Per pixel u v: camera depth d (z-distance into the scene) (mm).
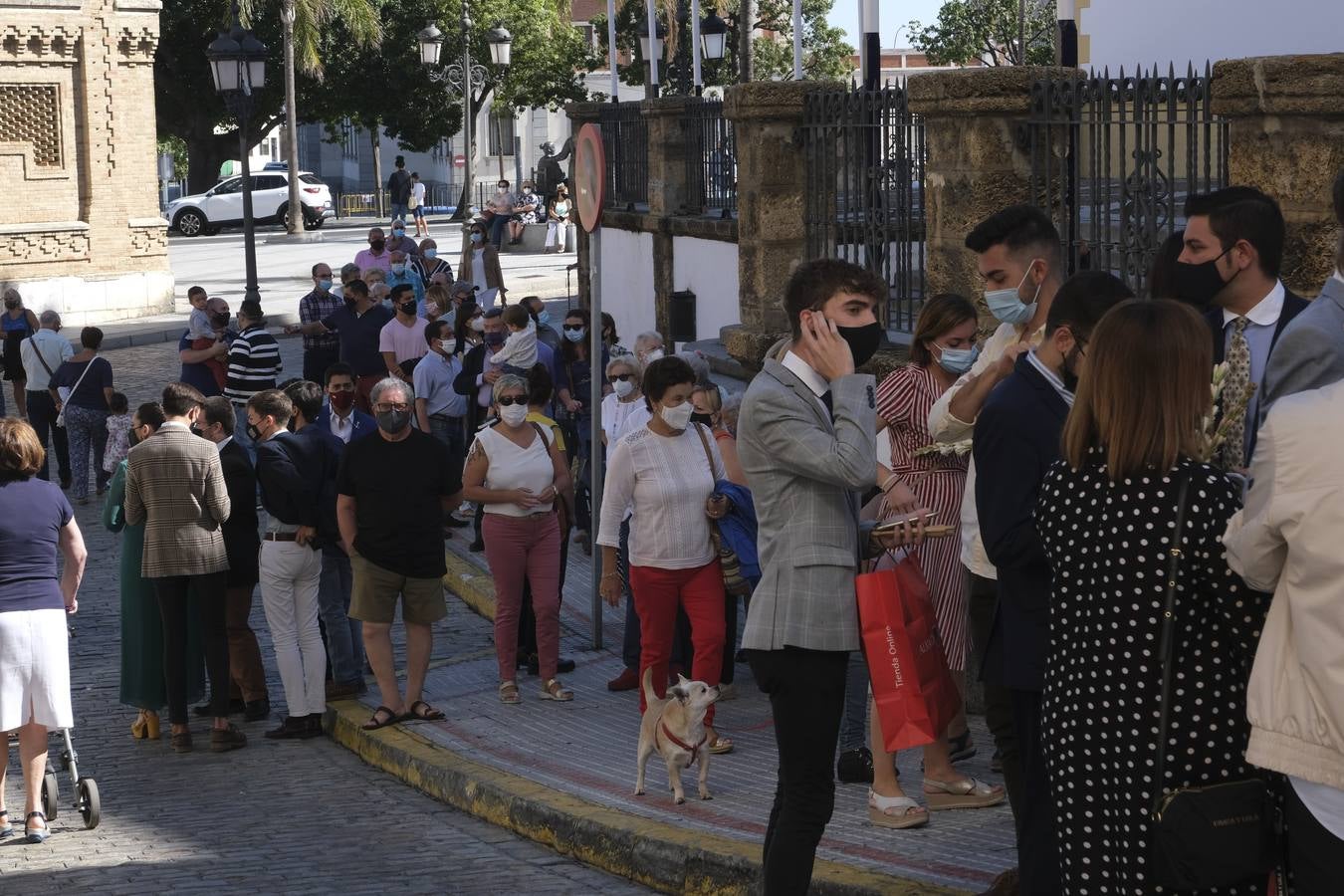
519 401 9094
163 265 32562
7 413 21047
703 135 17078
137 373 25391
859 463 4609
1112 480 3635
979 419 4520
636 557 7828
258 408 9375
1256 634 3523
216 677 9328
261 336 15938
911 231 10188
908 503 5211
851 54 56219
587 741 8508
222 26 53281
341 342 16781
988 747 7215
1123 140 7742
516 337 12719
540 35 55750
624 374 11102
